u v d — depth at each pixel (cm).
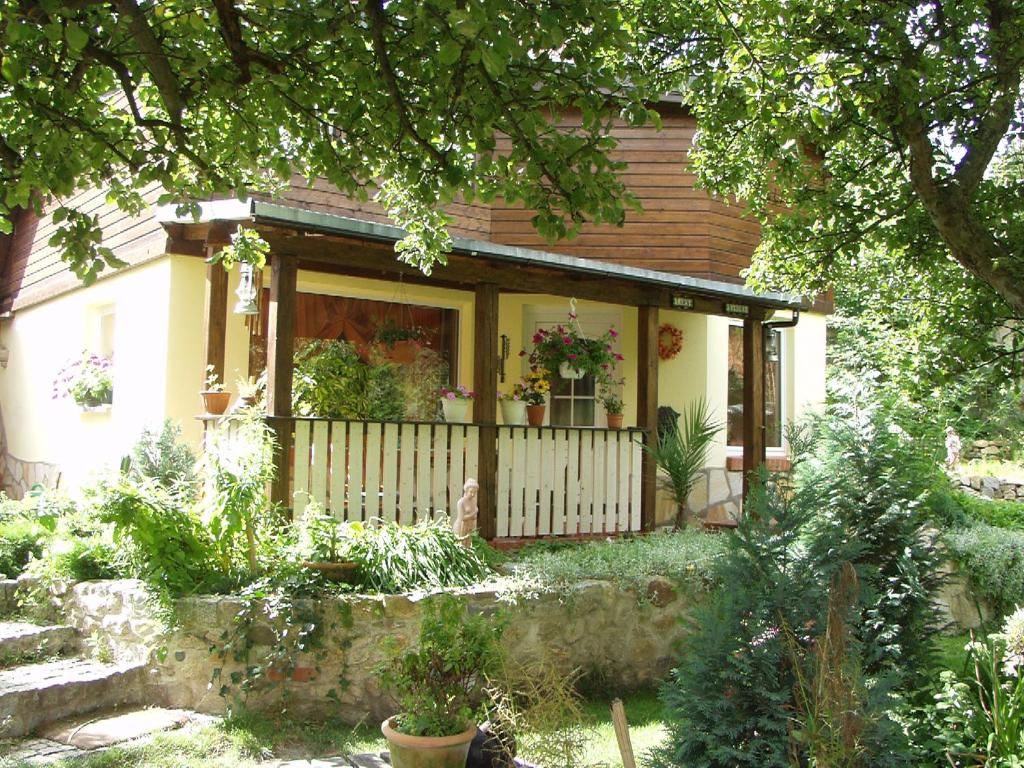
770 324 1079
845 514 551
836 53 660
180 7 486
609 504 900
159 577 609
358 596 604
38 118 452
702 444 928
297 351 878
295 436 714
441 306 1069
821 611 434
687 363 1118
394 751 466
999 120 660
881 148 784
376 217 1003
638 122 460
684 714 441
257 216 670
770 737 416
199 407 893
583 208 455
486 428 809
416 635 612
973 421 1800
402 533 666
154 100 587
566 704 471
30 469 1270
